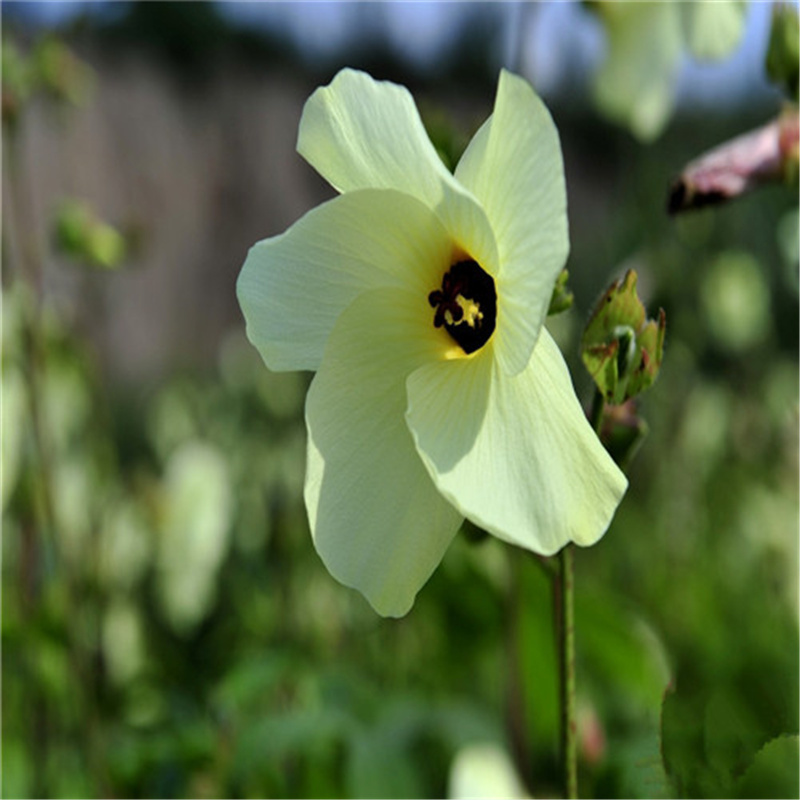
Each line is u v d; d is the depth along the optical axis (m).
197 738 0.77
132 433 1.84
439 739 0.80
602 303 0.36
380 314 0.38
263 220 3.46
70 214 0.91
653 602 1.16
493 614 0.75
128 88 3.14
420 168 0.35
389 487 0.37
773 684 0.33
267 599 1.01
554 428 0.34
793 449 1.15
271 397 1.34
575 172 2.87
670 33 0.73
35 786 0.82
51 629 0.82
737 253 1.36
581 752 0.58
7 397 0.86
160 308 3.12
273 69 3.61
